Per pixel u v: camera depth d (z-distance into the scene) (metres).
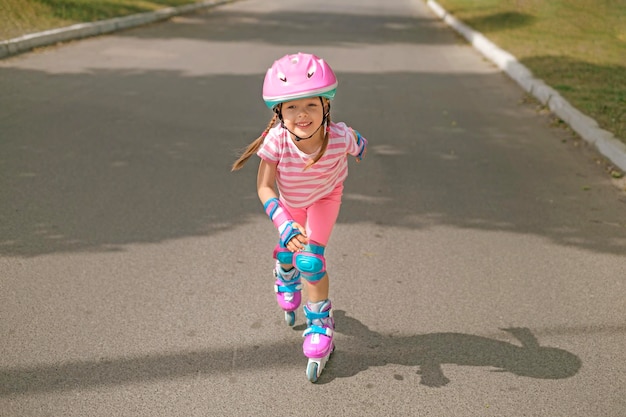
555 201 5.62
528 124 8.12
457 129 7.80
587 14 18.38
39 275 4.12
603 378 3.28
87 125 7.29
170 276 4.17
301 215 3.40
